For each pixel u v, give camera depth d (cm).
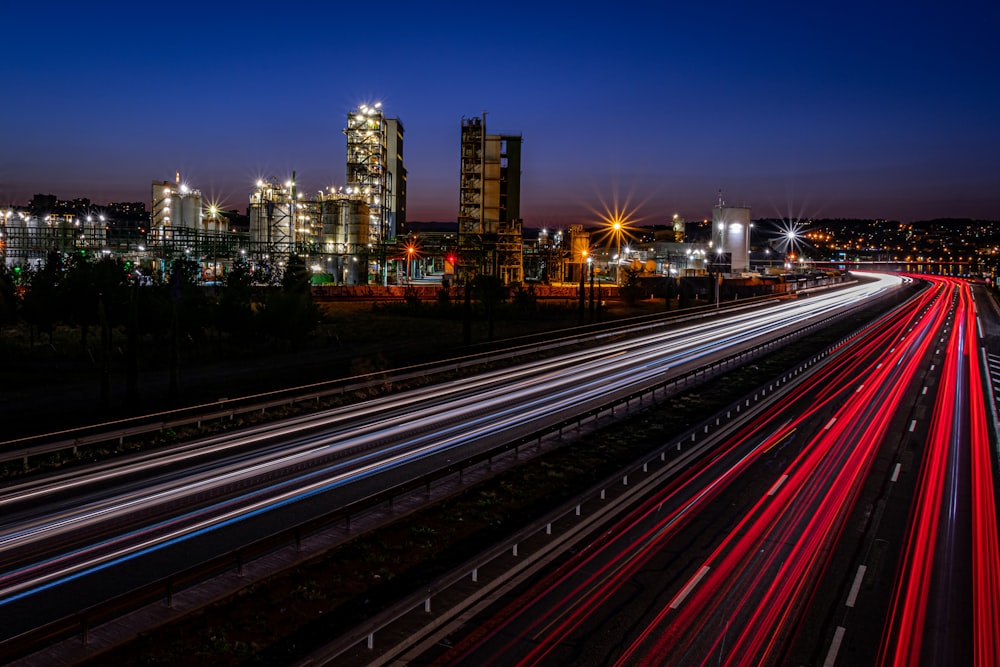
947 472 2586
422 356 5759
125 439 2981
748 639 1408
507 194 12544
